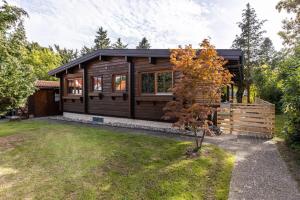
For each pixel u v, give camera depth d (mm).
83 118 12766
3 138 7746
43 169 4707
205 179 4082
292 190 3621
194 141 6801
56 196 3539
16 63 6496
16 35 6406
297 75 5898
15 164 5055
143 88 9742
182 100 5809
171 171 4398
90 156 5461
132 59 9992
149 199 3408
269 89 15367
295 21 20547
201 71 5406
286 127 6762
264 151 5879
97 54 11008
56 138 7566
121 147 6164
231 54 7102
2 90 6652
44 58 30484
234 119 8328
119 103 10711
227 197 3432
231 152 5781
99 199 3428
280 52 23844
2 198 3500
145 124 9586
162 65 8852
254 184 3865
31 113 14539
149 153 5547
